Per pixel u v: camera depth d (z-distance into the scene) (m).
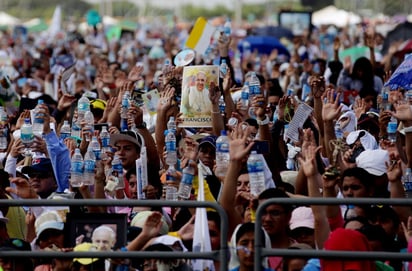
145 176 17.12
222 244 13.38
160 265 14.03
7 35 71.06
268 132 18.58
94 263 14.13
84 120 19.41
